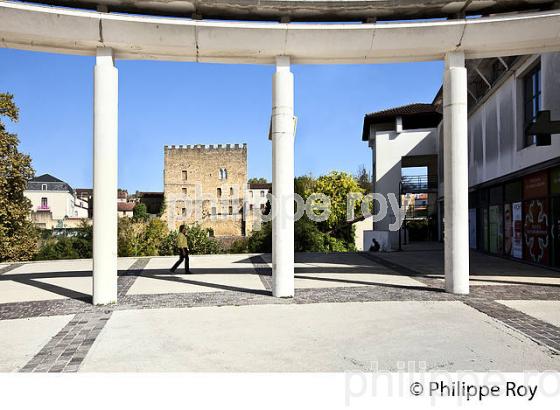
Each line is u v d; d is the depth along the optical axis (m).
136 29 8.71
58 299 9.35
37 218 52.75
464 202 9.51
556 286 10.42
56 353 5.68
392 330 6.60
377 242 22.62
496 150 18.14
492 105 18.61
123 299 9.23
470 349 5.68
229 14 9.40
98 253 8.73
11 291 10.49
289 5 9.08
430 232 36.69
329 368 5.04
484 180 19.72
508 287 10.30
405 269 14.27
